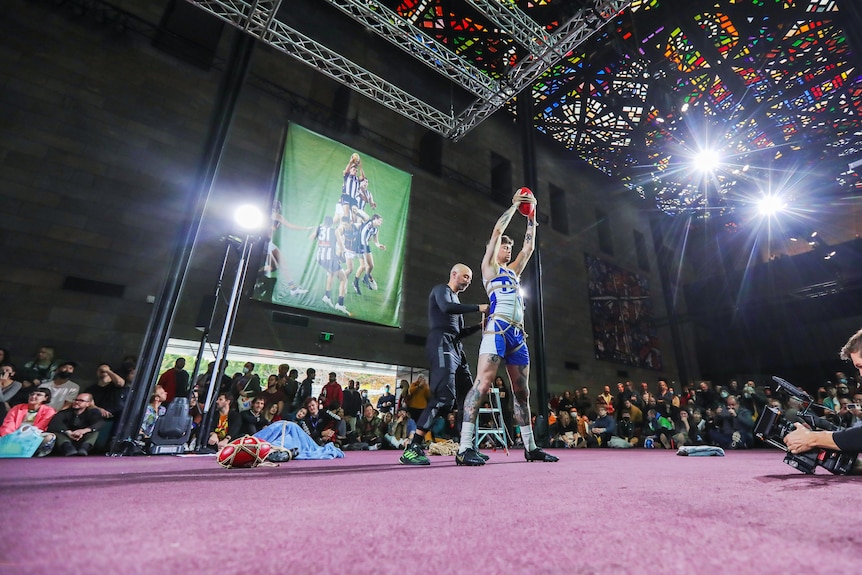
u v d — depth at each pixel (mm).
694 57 12852
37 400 4938
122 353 6688
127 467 2744
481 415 4945
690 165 16891
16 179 6449
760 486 1472
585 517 933
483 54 13297
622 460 3697
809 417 2025
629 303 16781
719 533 744
